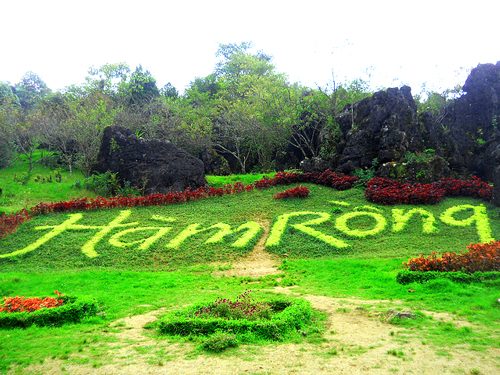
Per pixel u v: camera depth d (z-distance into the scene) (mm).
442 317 8250
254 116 33875
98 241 17875
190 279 13516
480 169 25234
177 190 25734
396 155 23703
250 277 13578
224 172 36031
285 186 24828
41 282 13469
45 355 7020
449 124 28203
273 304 9406
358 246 16453
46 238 18141
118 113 36469
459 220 18391
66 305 9375
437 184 21906
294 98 32688
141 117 37719
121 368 6391
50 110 41500
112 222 20125
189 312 8805
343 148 26359
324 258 15578
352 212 19922
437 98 36438
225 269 14906
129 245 17391
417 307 9070
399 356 6398
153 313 9758
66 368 6469
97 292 12102
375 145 24828
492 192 20219
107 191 25312
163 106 38625
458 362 6051
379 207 20453
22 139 35844
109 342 7676
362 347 6898
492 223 17625
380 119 24875
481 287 10047
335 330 7938
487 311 8375
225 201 23234
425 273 11094
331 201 21781
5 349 7418
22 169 34188
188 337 7668
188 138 35375
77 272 14688
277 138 34594
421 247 15695
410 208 19984
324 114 30344
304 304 9031
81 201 21906
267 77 38781
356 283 11992
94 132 33625
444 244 15875
